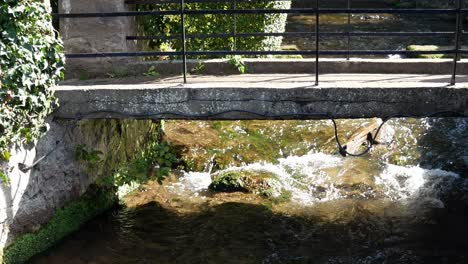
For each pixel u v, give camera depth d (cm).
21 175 579
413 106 569
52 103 603
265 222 721
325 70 703
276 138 969
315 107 580
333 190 814
